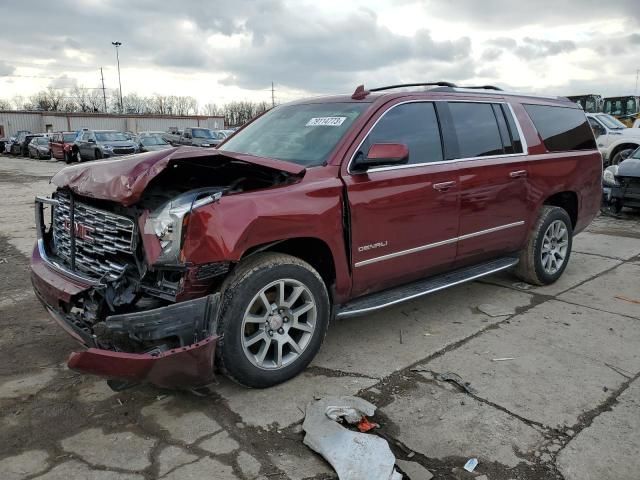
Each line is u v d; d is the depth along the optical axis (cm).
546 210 538
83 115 5488
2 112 5372
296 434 298
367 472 260
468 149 454
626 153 1447
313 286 347
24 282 582
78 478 263
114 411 322
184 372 294
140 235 304
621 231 858
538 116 537
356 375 364
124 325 282
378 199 378
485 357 391
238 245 301
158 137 2920
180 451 283
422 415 315
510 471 267
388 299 401
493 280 579
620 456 278
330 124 403
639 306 500
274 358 343
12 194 1452
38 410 324
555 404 328
